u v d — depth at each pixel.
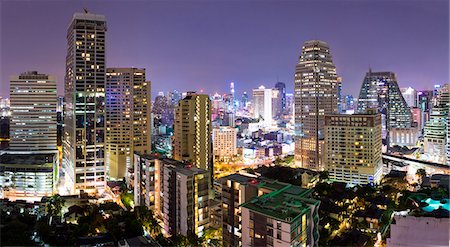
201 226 168.88
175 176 171.25
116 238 152.12
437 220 121.31
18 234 141.62
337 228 168.25
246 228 115.62
